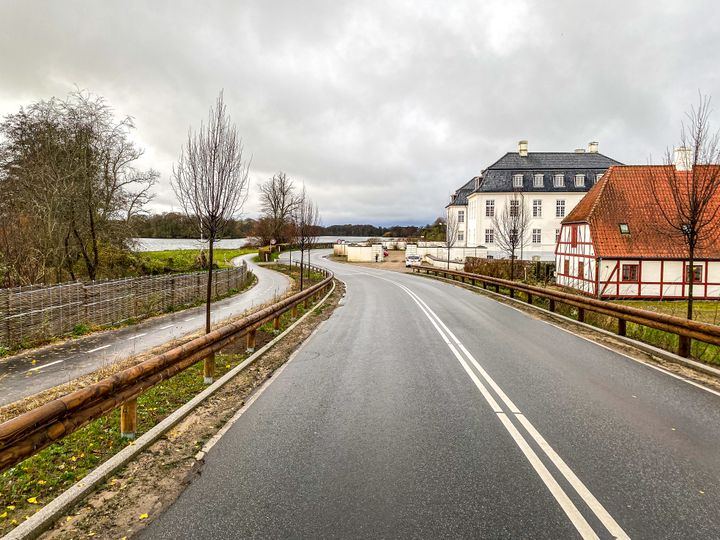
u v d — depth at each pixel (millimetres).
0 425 3238
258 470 4211
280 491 3816
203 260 38156
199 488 3895
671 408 5824
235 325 8031
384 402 6195
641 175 27969
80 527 3355
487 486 3859
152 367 5148
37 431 3557
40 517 3365
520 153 52969
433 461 4352
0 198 22141
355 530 3244
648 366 8102
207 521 3393
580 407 5887
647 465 4230
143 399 6414
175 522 3389
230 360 8828
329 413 5777
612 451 4539
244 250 85062
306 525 3312
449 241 51531
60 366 10297
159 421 5496
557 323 13273
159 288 20469
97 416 4215
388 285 28688
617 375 7473
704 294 25484
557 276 32312
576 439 4844
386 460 4383
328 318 14766
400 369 8039
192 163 10312
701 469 4145
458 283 29391
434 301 19531
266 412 5840
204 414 5809
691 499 3635
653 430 5082
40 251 21094
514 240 30406
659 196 26938
